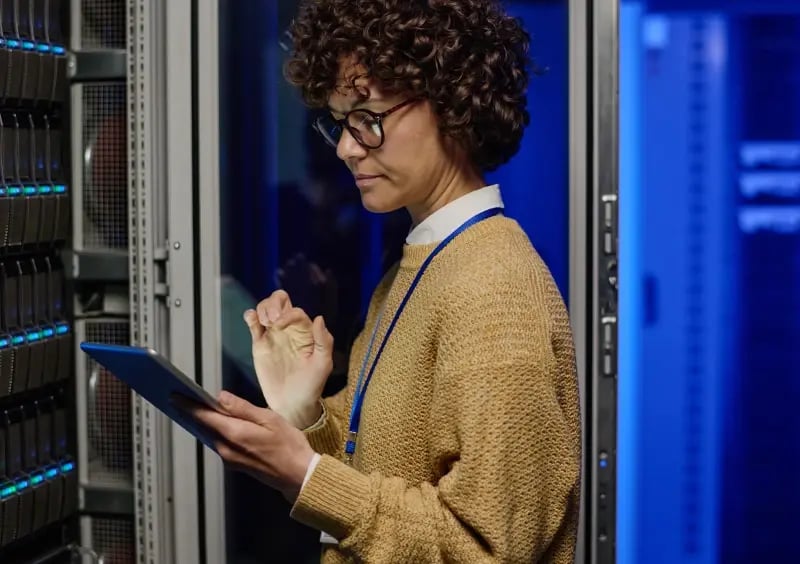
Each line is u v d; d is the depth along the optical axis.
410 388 1.37
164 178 2.30
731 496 4.07
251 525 2.43
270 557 2.45
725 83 3.96
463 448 1.25
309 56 1.41
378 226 2.39
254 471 1.32
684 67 3.95
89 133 2.31
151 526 2.31
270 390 1.62
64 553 2.20
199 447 2.35
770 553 4.05
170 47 2.26
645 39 3.94
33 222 2.03
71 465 2.22
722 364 4.04
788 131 3.98
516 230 1.42
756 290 4.05
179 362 2.32
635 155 3.97
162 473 2.33
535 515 1.26
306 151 2.38
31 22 2.04
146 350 1.19
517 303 1.30
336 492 1.29
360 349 1.67
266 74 2.35
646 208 4.00
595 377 2.22
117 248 2.33
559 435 1.29
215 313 2.32
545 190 2.28
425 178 1.42
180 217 2.29
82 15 2.29
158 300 2.32
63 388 2.21
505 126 1.42
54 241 2.15
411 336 1.38
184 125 2.28
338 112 1.42
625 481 4.02
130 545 2.37
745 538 4.05
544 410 1.27
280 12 2.33
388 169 1.40
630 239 4.00
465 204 1.43
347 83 1.38
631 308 4.01
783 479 4.07
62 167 2.20
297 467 1.30
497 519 1.24
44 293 2.13
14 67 1.94
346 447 1.52
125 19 2.29
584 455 2.25
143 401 2.29
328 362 1.61
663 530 4.02
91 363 2.34
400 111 1.37
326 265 2.41
